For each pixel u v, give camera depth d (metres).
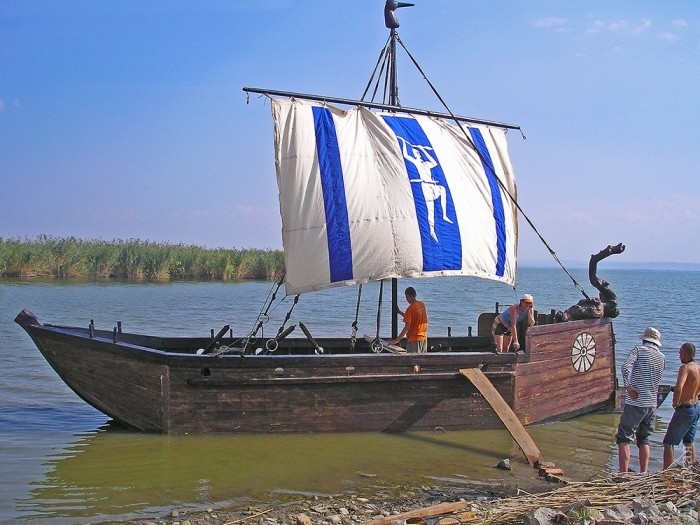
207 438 12.05
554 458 11.77
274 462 10.95
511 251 16.80
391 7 16.47
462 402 13.14
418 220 14.81
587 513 8.01
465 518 8.17
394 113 15.84
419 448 12.01
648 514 8.06
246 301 41.53
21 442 11.79
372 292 63.41
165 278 54.91
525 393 13.63
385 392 12.72
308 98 14.54
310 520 8.55
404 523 8.09
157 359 11.96
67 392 15.80
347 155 14.51
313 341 13.12
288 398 12.29
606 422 14.57
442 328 30.77
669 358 23.20
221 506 9.07
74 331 13.72
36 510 8.75
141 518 8.58
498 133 17.53
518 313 14.34
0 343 21.84
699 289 97.06
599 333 15.33
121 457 11.01
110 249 52.69
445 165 15.77
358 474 10.53
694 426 10.52
